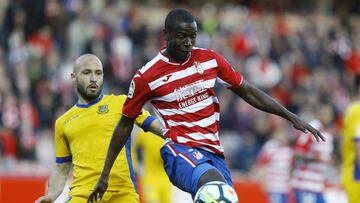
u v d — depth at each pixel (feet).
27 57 179.01
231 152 185.26
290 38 239.09
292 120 81.00
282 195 145.79
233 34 228.02
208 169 75.36
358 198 113.91
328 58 241.55
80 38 194.80
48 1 197.16
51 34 193.16
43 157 163.84
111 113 87.40
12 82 169.89
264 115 195.83
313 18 269.03
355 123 112.98
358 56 249.75
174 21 76.54
